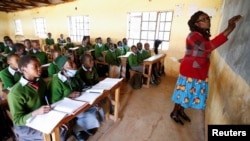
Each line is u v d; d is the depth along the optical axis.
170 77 4.40
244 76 0.87
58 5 6.43
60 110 1.23
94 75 2.20
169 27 4.39
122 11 4.99
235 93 0.99
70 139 1.82
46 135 1.17
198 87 1.75
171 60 4.53
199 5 3.85
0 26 8.70
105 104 2.11
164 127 2.10
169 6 4.23
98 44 4.93
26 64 1.23
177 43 4.34
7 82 1.87
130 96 3.04
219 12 3.45
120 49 4.57
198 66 1.69
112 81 1.96
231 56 1.28
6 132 1.69
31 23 7.88
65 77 1.65
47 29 7.23
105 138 1.86
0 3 6.70
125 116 2.34
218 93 1.59
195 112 2.51
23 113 1.24
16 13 8.28
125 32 5.12
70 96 1.51
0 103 1.52
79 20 6.15
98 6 5.44
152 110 2.53
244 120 0.75
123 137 1.89
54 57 2.75
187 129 2.07
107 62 4.17
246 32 0.97
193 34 1.58
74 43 6.56
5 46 4.77
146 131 2.01
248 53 0.87
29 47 3.44
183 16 4.11
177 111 2.19
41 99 1.46
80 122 1.75
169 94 3.17
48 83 1.68
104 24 5.48
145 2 4.54
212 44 1.37
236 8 1.48
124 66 3.75
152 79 3.68
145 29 4.78
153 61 3.51
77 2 5.88
